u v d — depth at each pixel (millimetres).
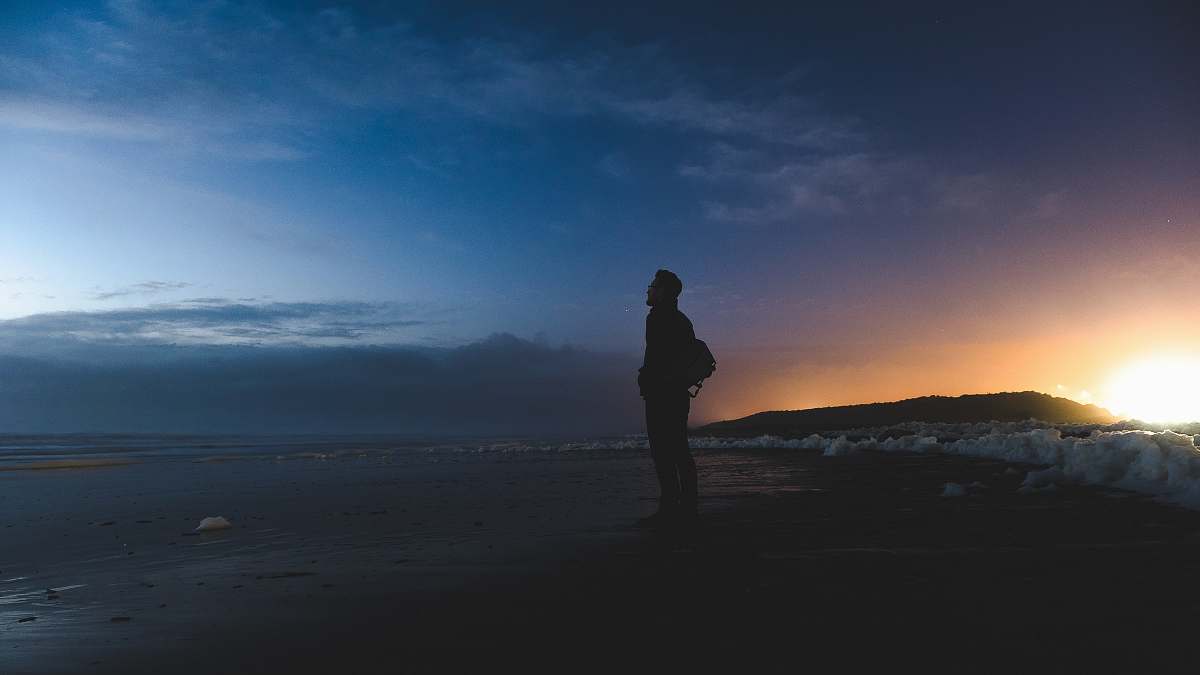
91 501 6777
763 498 5191
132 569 3416
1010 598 2184
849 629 1938
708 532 3746
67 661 1930
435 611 2324
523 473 8930
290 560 3463
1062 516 3734
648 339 4695
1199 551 2768
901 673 1608
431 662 1806
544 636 1987
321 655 1900
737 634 1932
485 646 1920
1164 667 1594
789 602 2240
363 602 2496
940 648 1763
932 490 5309
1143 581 2336
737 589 2443
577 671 1693
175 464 13359
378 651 1913
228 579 3049
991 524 3590
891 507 4418
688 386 4574
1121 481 4898
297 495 6832
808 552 3064
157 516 5520
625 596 2414
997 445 8117
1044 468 6559
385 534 4199
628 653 1809
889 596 2264
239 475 9969
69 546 4195
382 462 12727
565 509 5117
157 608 2541
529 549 3455
